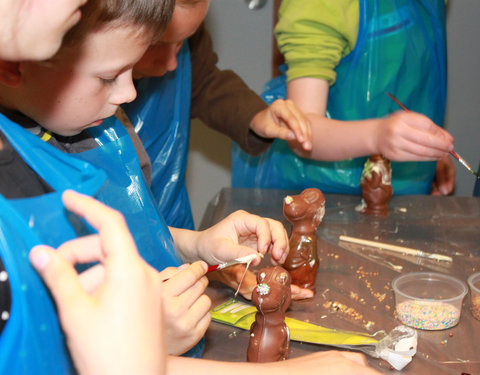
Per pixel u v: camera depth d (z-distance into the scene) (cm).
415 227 111
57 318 48
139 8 55
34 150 56
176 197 131
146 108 119
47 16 39
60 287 40
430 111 144
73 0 40
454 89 204
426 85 142
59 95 57
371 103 138
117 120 78
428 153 112
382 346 68
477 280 85
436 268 93
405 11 134
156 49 96
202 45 134
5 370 45
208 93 136
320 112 135
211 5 194
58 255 41
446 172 154
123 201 73
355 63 136
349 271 92
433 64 141
